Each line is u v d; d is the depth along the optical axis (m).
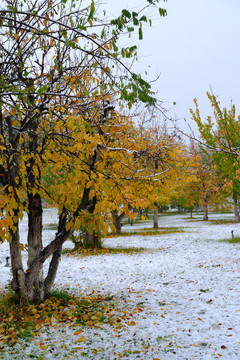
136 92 2.63
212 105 6.51
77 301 7.51
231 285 8.30
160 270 11.05
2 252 16.72
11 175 4.95
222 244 16.55
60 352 4.73
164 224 35.22
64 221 6.88
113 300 7.65
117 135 6.07
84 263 12.94
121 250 16.20
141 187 6.40
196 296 7.61
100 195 4.30
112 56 2.79
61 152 4.24
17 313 6.31
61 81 4.73
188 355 4.57
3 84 3.46
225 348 4.72
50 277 7.48
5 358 4.53
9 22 3.76
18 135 4.91
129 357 4.55
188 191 36.19
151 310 6.73
